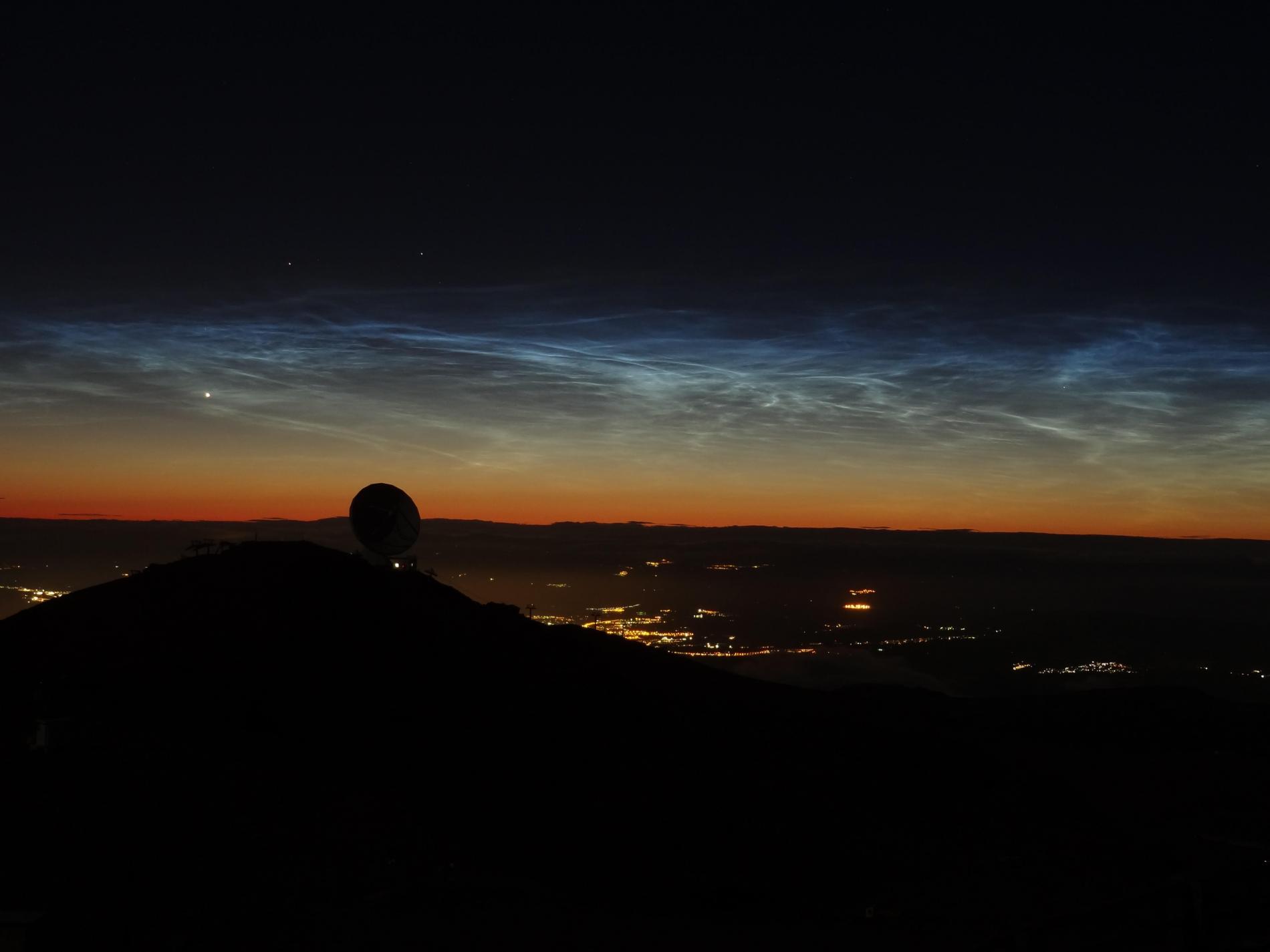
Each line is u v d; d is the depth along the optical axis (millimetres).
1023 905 16719
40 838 14711
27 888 13477
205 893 14055
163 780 16797
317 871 15070
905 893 16938
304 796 17094
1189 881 17234
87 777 16531
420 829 16781
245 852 15250
